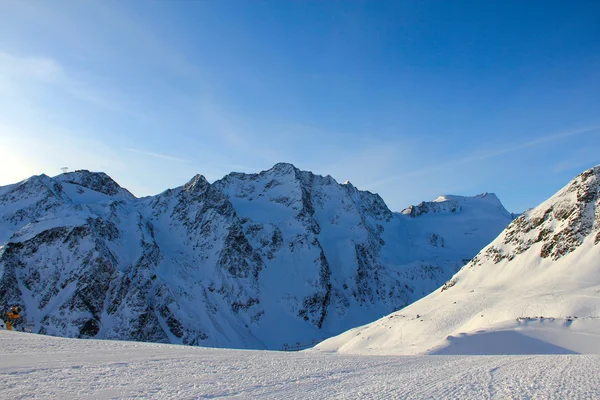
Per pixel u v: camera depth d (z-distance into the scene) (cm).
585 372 1603
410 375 1619
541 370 1677
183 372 1617
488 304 7825
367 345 8012
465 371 1705
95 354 2059
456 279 11088
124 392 1247
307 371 1712
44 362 1730
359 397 1211
